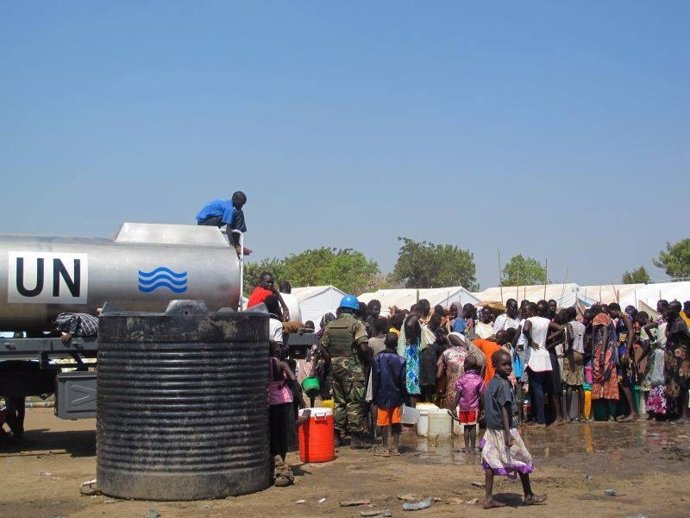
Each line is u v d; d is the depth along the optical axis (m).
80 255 11.57
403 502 8.48
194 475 8.52
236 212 13.48
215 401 8.63
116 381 8.69
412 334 14.18
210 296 11.99
